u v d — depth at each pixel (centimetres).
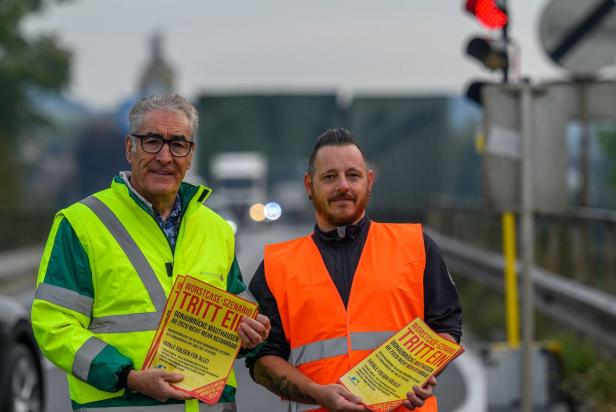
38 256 2814
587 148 1510
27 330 785
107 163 8575
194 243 429
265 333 409
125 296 411
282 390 426
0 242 2878
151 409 409
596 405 811
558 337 1030
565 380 783
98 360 396
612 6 832
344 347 427
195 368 405
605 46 836
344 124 3341
